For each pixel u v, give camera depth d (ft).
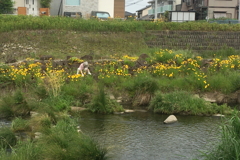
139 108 38.01
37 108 33.19
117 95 41.32
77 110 34.55
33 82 41.45
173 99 36.22
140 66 49.65
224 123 20.90
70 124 27.14
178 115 34.99
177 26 76.28
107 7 113.29
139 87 40.06
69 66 48.91
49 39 66.59
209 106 35.96
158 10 161.07
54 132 24.07
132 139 26.86
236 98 41.22
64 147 21.99
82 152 21.03
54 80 37.70
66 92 38.60
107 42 68.39
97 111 35.70
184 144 25.76
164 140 26.71
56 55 58.59
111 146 25.04
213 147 23.11
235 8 129.18
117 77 44.73
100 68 48.01
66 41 66.74
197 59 52.44
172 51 56.95
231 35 74.33
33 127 27.68
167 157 23.11
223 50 65.05
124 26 72.90
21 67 45.47
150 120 32.94
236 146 18.01
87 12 110.93
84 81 42.09
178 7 148.77
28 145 21.95
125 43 68.69
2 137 24.48
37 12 114.93
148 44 69.92
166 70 47.32
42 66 46.83
